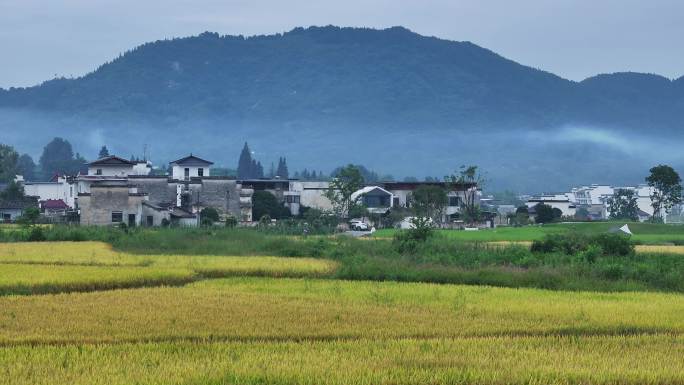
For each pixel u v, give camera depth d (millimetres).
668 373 39250
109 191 179125
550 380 38094
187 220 186500
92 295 62531
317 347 44625
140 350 43062
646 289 74812
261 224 171875
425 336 49250
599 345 46188
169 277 74000
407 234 114000
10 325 49250
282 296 63469
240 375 37906
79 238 130125
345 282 75875
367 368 39469
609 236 101125
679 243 137500
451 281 78688
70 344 44625
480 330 50594
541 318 55031
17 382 36312
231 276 81438
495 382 37812
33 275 72938
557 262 89938
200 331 48344
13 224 177875
